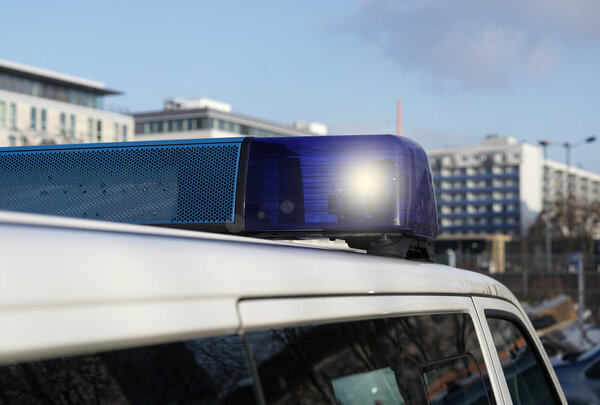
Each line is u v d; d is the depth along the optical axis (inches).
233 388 38.0
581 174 7504.9
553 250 3120.1
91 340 31.4
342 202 64.5
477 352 72.0
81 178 66.4
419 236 68.4
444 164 6697.8
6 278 28.6
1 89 3688.5
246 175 64.9
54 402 29.5
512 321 86.1
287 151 64.9
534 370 89.1
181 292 36.6
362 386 49.5
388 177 64.4
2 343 28.0
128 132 4069.9
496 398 73.1
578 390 366.3
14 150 67.7
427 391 58.8
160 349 34.7
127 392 32.5
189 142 66.1
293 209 64.7
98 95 4035.4
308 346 45.0
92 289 31.9
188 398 35.4
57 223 32.9
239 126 4628.4
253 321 40.8
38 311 29.5
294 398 42.2
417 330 60.3
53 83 3873.0
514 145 6574.8
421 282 64.3
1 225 30.2
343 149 65.1
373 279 55.9
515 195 6555.1
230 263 40.8
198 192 65.4
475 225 6604.3
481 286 79.5
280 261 45.5
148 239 36.9
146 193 65.7
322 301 47.9
